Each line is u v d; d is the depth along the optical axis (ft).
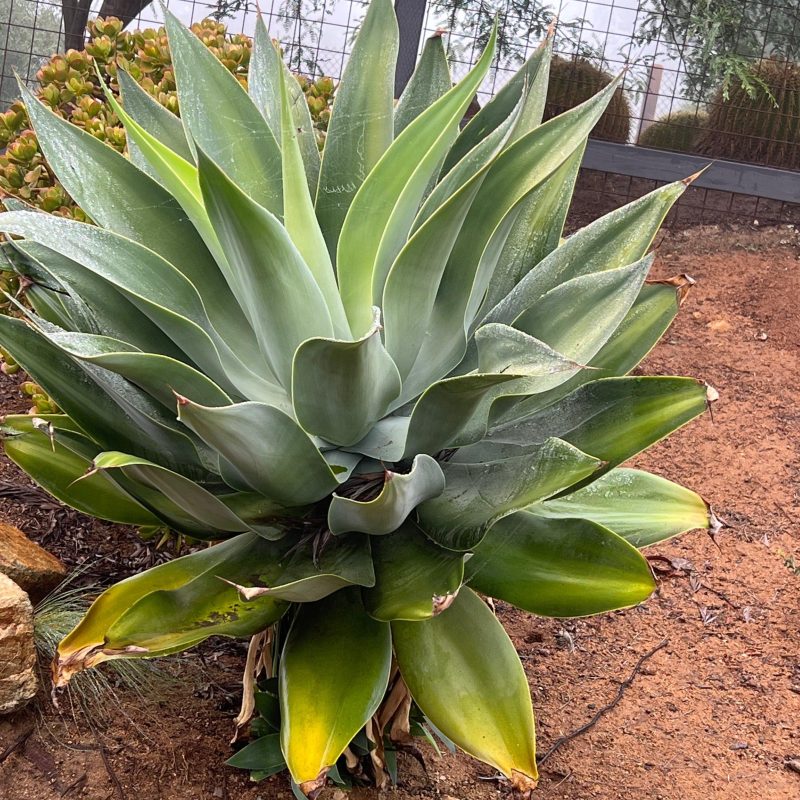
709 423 13.74
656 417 5.56
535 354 4.54
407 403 6.03
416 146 5.45
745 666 9.53
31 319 5.10
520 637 9.95
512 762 4.93
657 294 6.15
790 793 7.88
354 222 5.59
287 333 5.44
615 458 5.52
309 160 6.77
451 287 5.66
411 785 7.29
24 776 6.65
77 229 5.48
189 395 5.13
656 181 18.71
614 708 8.85
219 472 5.59
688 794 7.80
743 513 12.01
